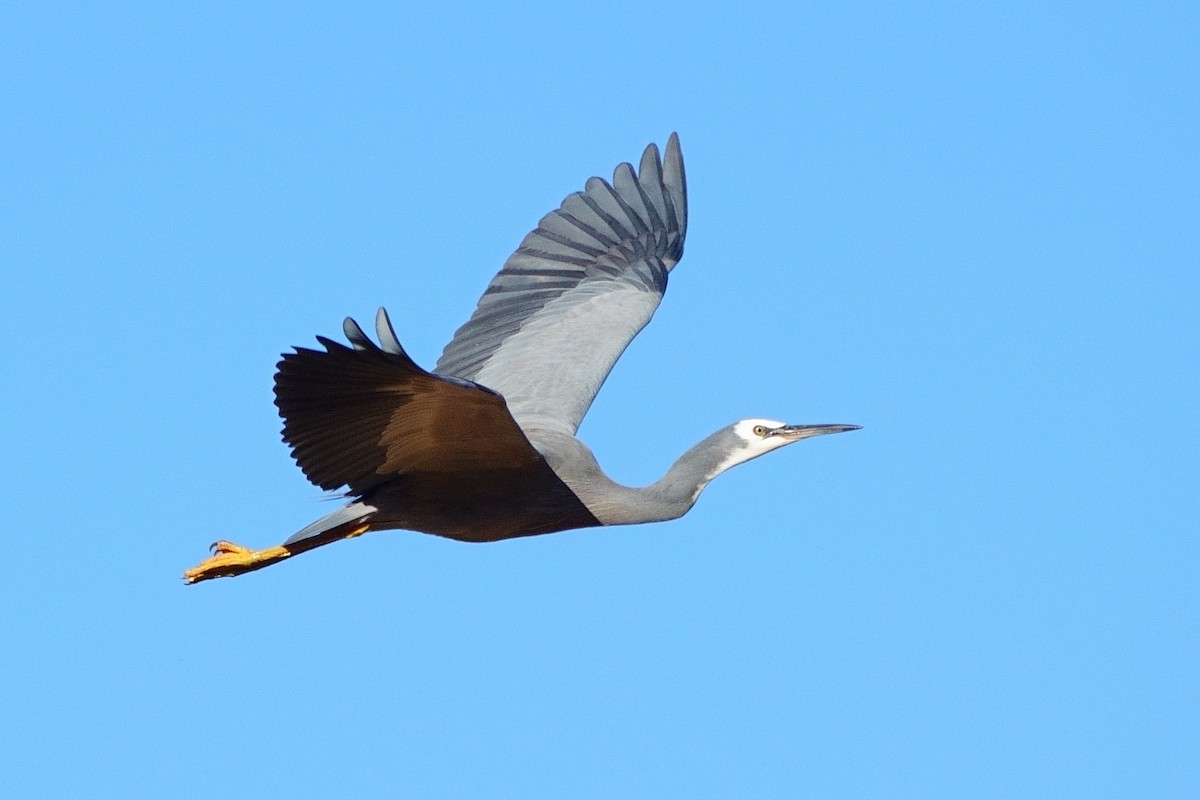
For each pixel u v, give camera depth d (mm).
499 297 16750
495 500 13500
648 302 17094
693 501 14625
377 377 11297
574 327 16562
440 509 13453
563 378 15773
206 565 13602
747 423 14805
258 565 13680
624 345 16391
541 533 14164
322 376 11414
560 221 17547
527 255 17141
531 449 12797
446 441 12484
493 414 11875
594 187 17969
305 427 11891
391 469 12875
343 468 12562
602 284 17250
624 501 14211
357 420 12008
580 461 14156
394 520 13555
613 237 17750
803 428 14750
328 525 13570
